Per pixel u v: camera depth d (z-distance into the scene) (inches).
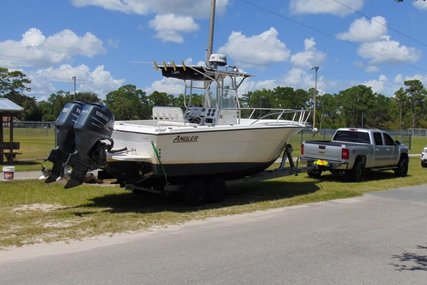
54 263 256.7
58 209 408.5
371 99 4694.9
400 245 312.3
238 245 304.0
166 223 368.2
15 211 394.3
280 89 4247.0
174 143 417.7
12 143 765.9
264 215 414.3
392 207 468.4
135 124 475.8
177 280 232.1
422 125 4847.4
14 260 260.8
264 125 491.5
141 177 425.4
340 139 727.7
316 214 423.5
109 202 450.6
